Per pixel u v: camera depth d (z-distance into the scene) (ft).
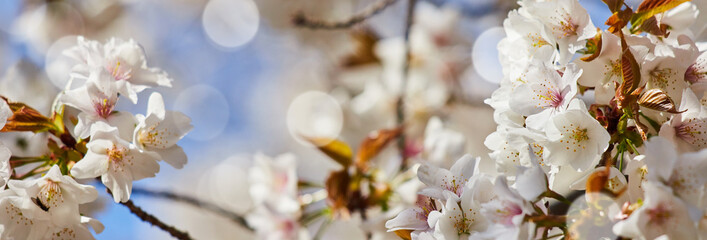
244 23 6.42
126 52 2.79
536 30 2.65
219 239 5.78
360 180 3.22
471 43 4.63
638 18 2.62
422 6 4.62
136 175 2.73
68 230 2.72
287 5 6.02
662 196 2.46
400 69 4.37
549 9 2.64
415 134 4.10
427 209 2.66
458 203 2.61
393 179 3.25
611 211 2.51
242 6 6.41
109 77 2.73
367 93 4.47
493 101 2.66
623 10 2.61
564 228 2.52
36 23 5.62
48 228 2.72
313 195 3.32
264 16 6.31
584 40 2.61
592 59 2.59
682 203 2.45
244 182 5.92
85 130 2.70
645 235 2.46
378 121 4.44
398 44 4.42
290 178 3.33
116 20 6.07
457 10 4.60
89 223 2.74
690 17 2.64
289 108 5.76
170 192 3.13
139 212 2.82
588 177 2.54
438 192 2.62
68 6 5.79
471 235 2.56
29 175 2.76
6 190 2.69
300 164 5.68
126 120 2.73
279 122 6.32
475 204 2.60
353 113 4.56
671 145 2.48
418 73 4.37
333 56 5.37
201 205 3.16
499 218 2.53
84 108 2.72
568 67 2.59
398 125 3.44
